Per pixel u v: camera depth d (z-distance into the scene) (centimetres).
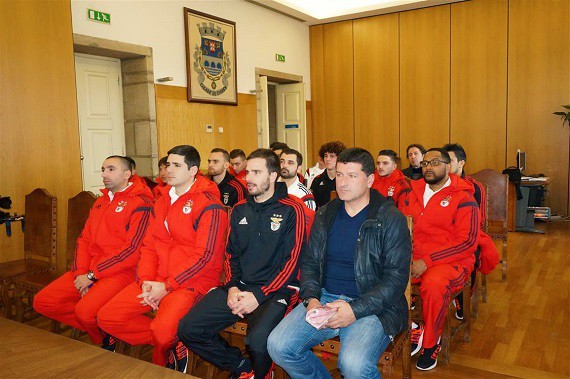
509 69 702
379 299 185
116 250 264
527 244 539
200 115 605
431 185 284
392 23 781
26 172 339
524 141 702
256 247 225
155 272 250
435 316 242
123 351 255
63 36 360
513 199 602
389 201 203
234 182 391
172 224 246
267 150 232
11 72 329
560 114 647
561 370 247
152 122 535
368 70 809
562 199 689
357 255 198
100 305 248
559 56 668
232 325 221
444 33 743
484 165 732
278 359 189
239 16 670
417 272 259
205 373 252
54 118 355
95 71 515
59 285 268
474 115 732
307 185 475
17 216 316
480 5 712
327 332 197
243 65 681
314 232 213
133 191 273
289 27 787
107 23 484
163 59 550
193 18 584
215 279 244
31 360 140
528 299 359
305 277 207
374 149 817
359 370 173
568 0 656
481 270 317
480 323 313
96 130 518
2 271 299
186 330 208
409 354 210
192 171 251
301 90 805
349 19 813
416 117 776
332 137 851
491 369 250
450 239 275
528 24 684
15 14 331
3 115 326
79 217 313
